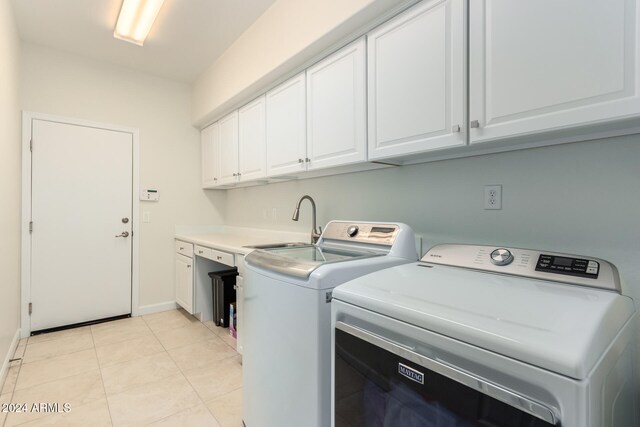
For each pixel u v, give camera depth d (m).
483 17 1.18
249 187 3.42
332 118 1.85
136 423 1.64
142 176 3.35
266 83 2.40
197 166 3.72
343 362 0.99
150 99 3.40
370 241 1.58
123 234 3.24
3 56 1.96
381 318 0.87
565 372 0.55
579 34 0.96
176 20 2.41
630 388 0.85
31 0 2.19
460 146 1.28
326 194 2.40
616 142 1.12
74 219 2.98
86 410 1.73
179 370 2.18
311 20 1.82
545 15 1.03
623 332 0.78
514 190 1.39
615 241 1.13
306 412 1.13
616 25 0.90
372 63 1.61
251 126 2.71
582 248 1.20
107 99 3.14
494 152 1.44
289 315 1.21
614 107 0.90
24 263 2.73
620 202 1.12
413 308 0.80
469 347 0.68
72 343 2.60
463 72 1.24
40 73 2.80
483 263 1.19
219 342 2.64
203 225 3.76
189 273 3.14
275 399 1.29
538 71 1.04
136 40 2.65
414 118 1.42
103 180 3.13
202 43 2.74
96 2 2.22
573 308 0.74
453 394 0.71
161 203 3.48
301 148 2.10
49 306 2.86
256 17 2.36
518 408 0.61
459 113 1.25
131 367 2.21
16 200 2.54
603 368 0.62
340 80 1.80
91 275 3.07
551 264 1.04
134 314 3.29
